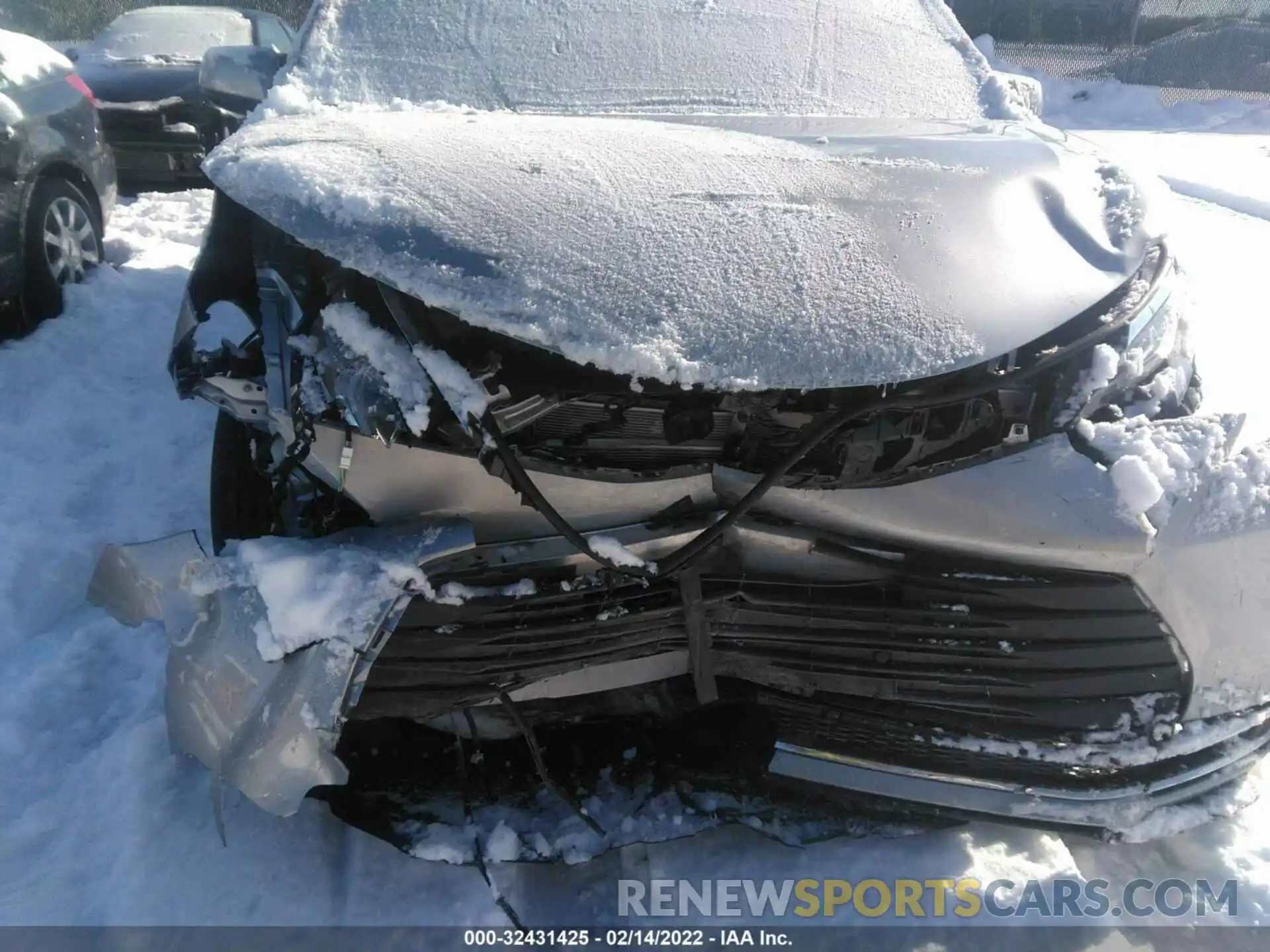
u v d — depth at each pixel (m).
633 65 2.79
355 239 1.81
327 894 2.01
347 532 1.90
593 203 1.91
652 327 1.73
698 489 1.91
